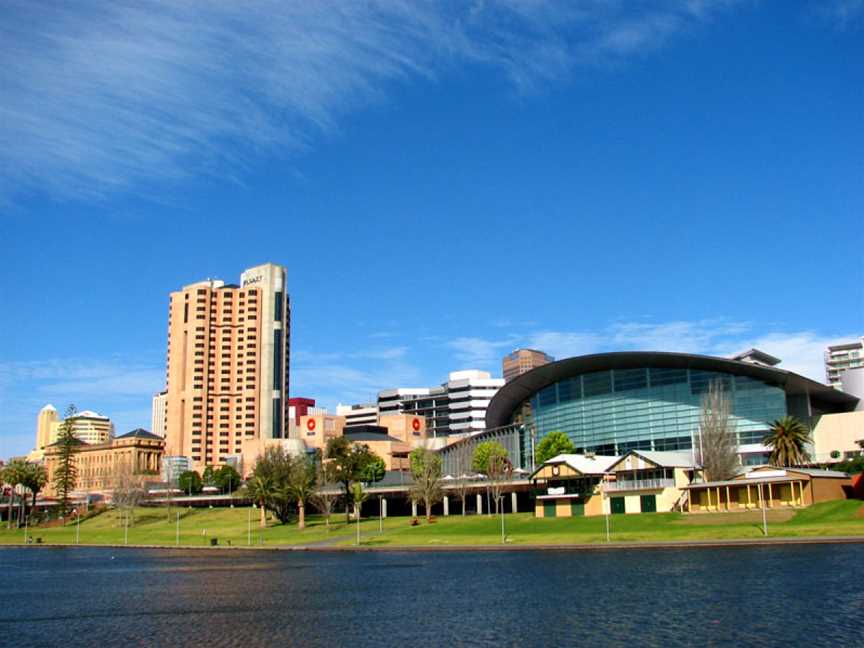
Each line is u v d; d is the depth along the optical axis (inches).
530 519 5807.1
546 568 3309.5
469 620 2181.3
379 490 7514.8
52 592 3405.5
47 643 2100.1
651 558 3415.4
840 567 2721.5
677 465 5669.3
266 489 7549.2
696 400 7342.5
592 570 3107.8
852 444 7460.6
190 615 2519.7
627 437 7672.2
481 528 5585.6
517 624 2078.0
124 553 6072.8
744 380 7150.6
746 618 1966.0
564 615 2159.2
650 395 7603.4
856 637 1717.5
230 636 2094.0
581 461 5984.3
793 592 2278.5
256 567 4200.3
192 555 5477.4
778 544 3693.4
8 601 3125.0
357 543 5482.3
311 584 3250.5
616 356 7628.0
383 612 2396.7
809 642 1692.9
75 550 6825.8
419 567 3730.3
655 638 1806.1
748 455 6934.1
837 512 4453.7
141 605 2829.7
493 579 3051.2
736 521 4658.0
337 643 1942.7
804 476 4909.0
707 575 2736.2
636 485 5679.1
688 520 4877.0
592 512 5762.8
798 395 7529.5
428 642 1902.1
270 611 2527.1
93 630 2293.3
